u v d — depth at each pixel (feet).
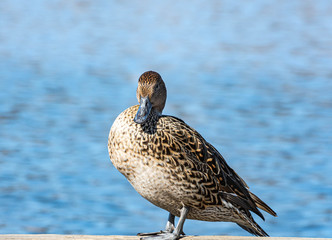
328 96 79.41
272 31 177.78
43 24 187.52
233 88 86.38
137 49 134.62
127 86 88.17
